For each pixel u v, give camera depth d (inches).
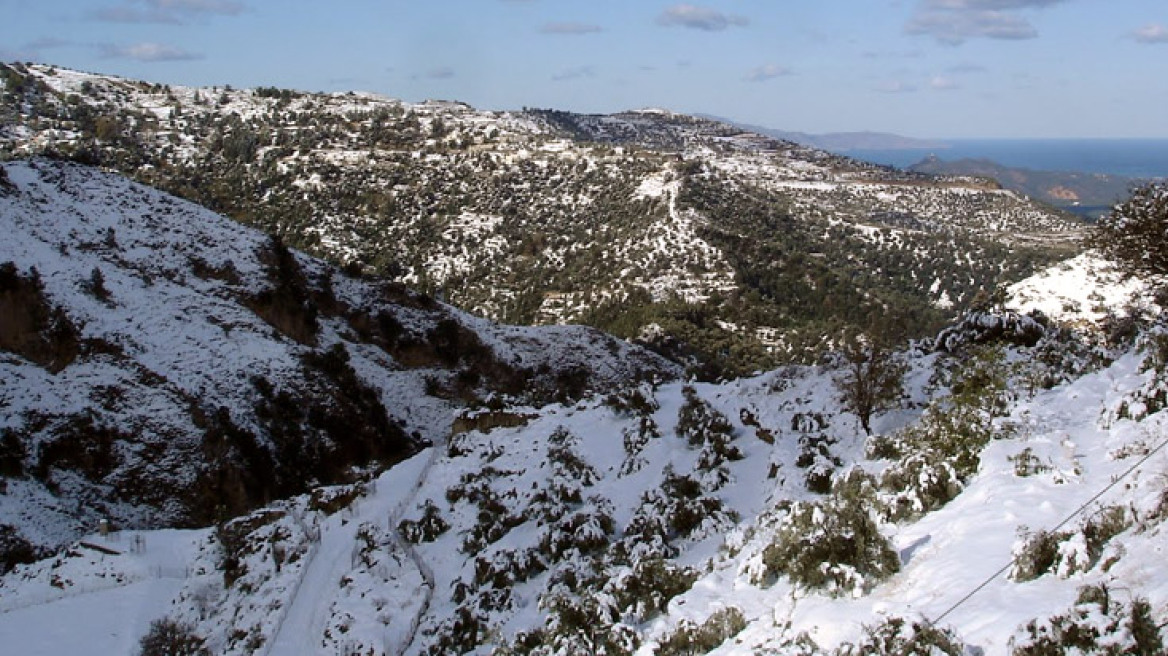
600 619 438.0
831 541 370.0
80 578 826.2
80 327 1285.7
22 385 1152.8
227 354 1406.3
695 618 390.9
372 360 1862.7
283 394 1391.5
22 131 5128.0
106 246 1565.0
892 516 420.2
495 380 2020.2
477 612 567.5
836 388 787.4
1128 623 237.9
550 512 685.9
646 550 553.0
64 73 6894.7
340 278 2069.4
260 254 1793.8
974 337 835.4
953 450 462.0
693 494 659.4
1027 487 383.6
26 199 1589.6
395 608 641.0
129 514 1071.6
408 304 2127.2
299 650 613.0
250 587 760.3
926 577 337.7
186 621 748.0
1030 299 1302.9
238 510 1149.7
